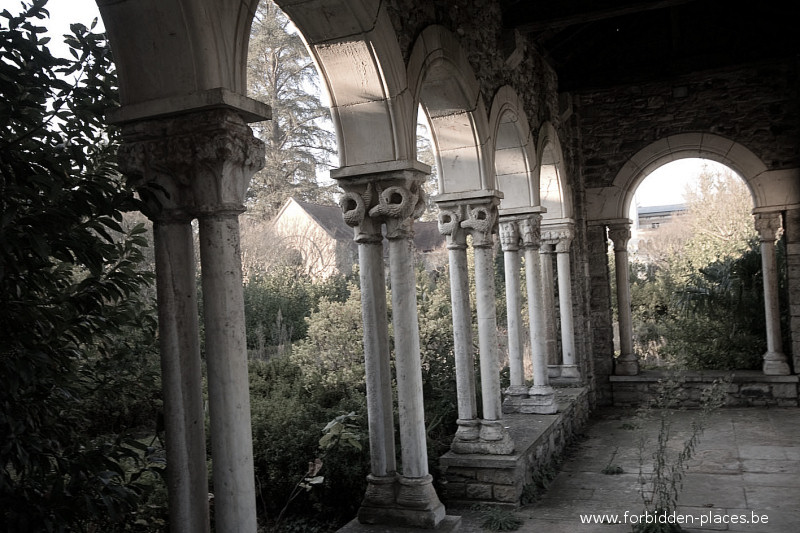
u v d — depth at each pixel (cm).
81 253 244
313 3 360
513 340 718
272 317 1106
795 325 909
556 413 710
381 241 427
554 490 595
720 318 1005
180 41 256
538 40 816
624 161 990
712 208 1532
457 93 527
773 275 926
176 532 268
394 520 416
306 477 484
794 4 851
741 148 937
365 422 543
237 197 271
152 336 311
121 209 254
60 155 257
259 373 739
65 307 271
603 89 948
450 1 524
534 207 709
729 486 586
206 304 268
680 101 968
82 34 291
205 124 258
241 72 274
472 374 564
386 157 412
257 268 1425
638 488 592
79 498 244
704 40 898
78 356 291
